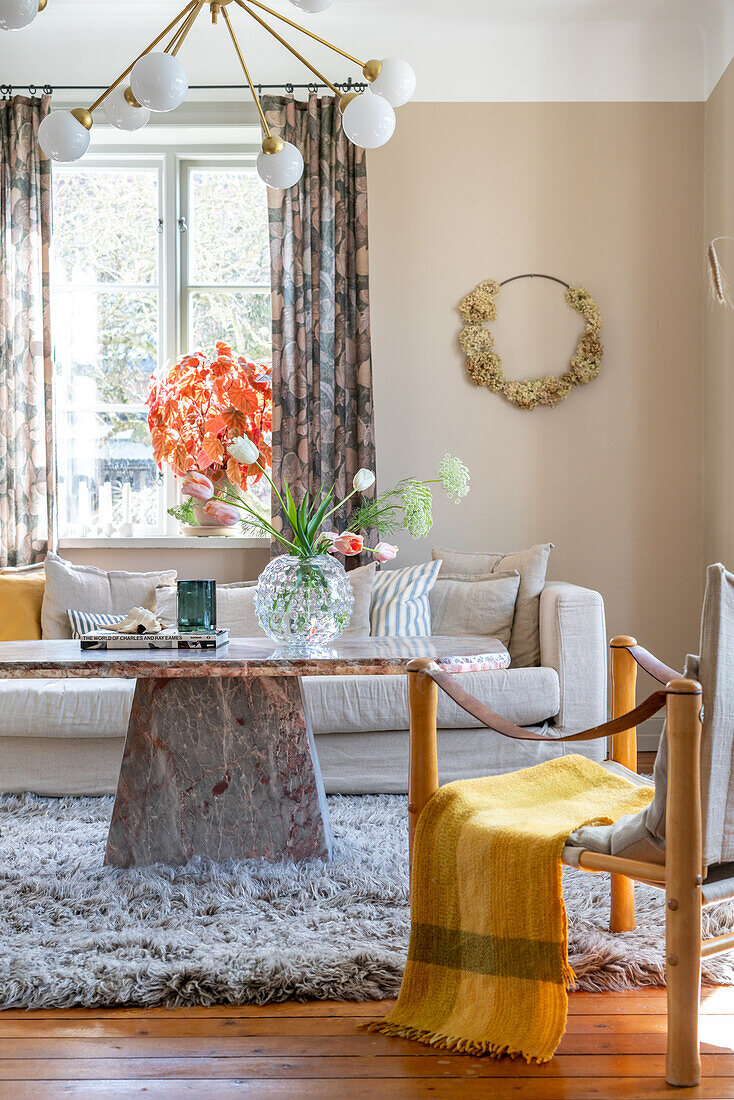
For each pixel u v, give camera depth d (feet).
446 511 14.64
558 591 11.61
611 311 14.70
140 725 8.51
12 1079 5.18
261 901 7.62
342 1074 5.25
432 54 14.67
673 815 5.10
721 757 5.27
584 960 6.56
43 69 14.57
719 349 13.99
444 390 14.65
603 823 5.89
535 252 14.69
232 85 14.42
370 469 14.03
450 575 13.14
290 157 8.97
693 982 5.13
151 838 8.41
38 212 14.08
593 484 14.67
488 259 14.67
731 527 13.56
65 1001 6.07
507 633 12.25
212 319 15.30
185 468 13.80
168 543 14.52
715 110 14.21
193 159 15.19
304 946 6.75
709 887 5.30
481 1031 5.59
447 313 14.67
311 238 14.12
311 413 14.19
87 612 12.68
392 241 14.64
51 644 8.69
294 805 8.45
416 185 14.67
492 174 14.69
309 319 14.11
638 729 14.58
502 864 5.69
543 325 14.69
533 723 11.19
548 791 6.64
